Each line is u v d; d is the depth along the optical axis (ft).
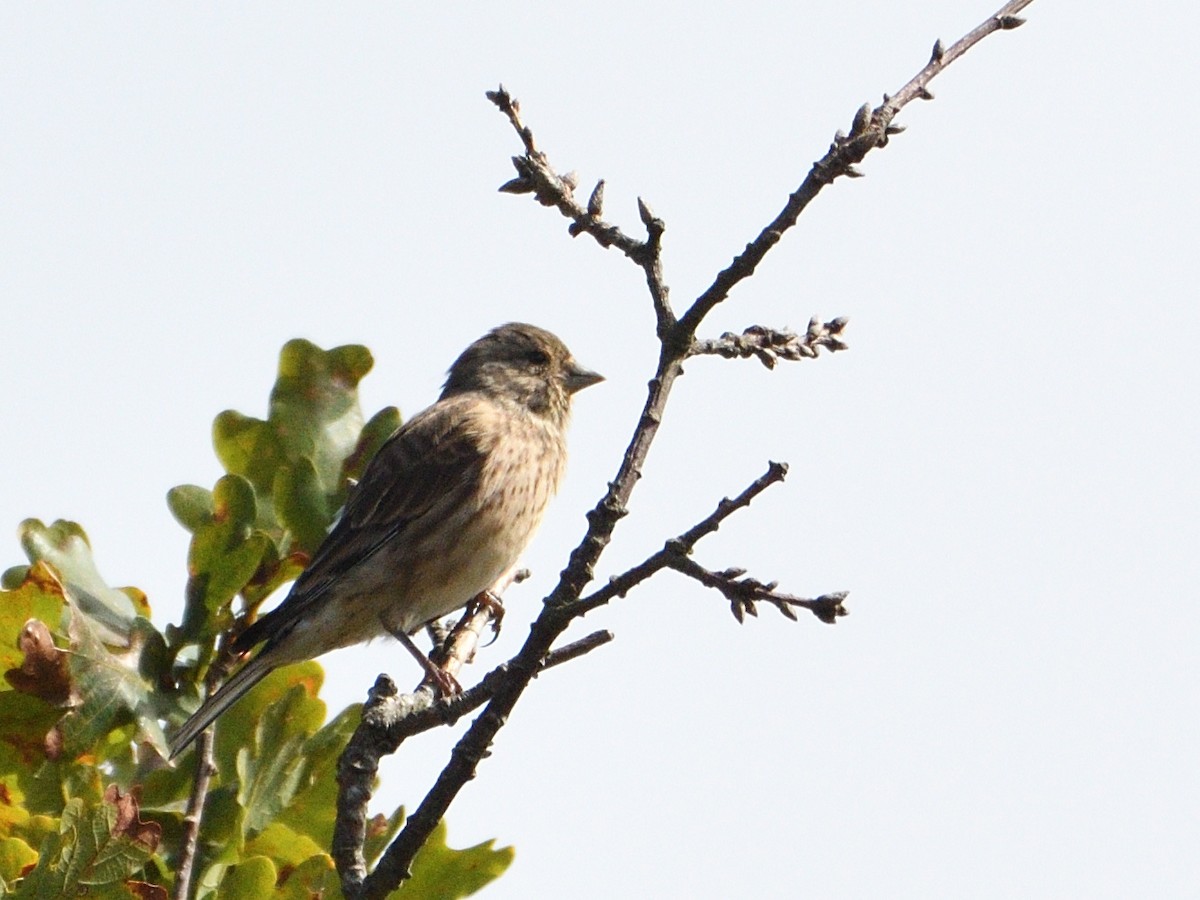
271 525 29.66
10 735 23.43
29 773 23.39
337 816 23.97
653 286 22.24
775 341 23.98
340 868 23.49
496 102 22.86
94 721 23.82
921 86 22.06
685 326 21.68
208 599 26.94
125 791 24.61
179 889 23.17
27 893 20.48
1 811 22.18
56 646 23.71
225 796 24.76
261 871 23.31
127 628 25.80
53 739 23.48
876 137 21.44
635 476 20.85
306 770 25.77
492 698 21.25
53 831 21.36
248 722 27.37
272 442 30.42
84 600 25.66
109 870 20.74
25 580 23.91
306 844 24.80
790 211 21.39
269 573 28.48
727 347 23.66
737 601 19.84
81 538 26.35
